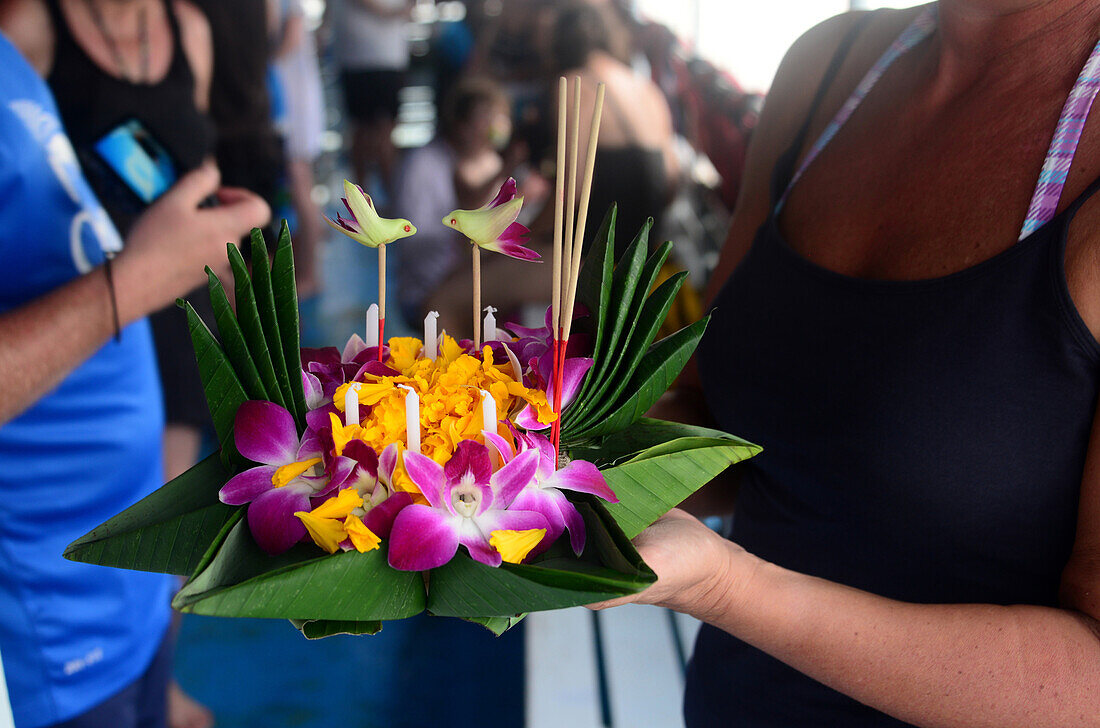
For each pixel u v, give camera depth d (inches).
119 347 47.4
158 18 58.2
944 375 28.1
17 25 51.8
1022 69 28.2
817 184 35.4
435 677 78.9
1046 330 26.0
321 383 26.9
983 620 26.4
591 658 64.4
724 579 26.2
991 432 27.6
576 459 26.7
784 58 40.4
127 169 54.4
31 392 39.5
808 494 33.4
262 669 79.9
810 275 32.7
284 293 24.2
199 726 71.7
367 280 182.2
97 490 46.8
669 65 127.1
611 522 22.7
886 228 31.7
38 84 43.7
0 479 43.1
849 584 32.7
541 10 139.7
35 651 44.9
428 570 23.1
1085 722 25.1
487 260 93.3
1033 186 27.3
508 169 118.4
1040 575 28.6
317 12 215.6
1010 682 25.6
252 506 22.8
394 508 22.2
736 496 41.6
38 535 44.6
